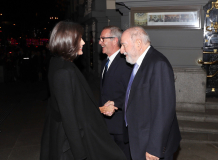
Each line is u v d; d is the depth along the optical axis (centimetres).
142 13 488
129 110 223
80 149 200
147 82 210
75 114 200
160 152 201
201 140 430
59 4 2312
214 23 561
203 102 513
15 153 402
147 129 214
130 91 223
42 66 1252
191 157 373
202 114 504
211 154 383
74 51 208
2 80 1230
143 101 213
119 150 231
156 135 200
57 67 203
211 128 464
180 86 515
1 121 580
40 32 3114
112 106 285
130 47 220
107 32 297
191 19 478
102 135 223
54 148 210
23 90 996
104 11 1012
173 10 478
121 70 293
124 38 221
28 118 601
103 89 308
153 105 204
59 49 206
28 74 1181
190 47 496
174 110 203
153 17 486
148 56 217
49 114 228
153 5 480
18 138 468
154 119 202
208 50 571
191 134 458
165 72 202
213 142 425
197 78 507
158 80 202
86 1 1290
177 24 483
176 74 511
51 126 215
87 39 1359
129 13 507
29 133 495
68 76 197
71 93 198
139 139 216
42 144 228
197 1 463
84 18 1311
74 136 197
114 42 298
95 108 223
